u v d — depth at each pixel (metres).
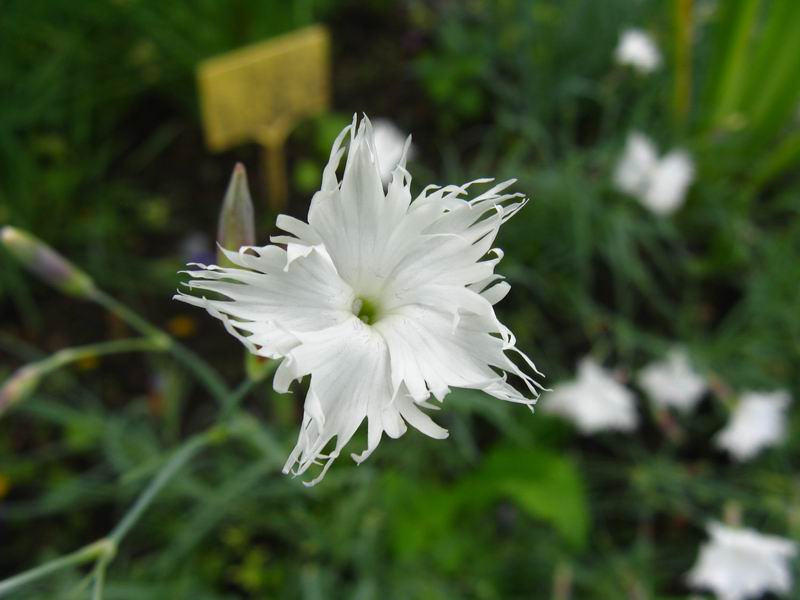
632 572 0.20
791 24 0.23
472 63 0.27
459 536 0.20
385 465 0.21
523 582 0.21
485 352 0.10
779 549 0.18
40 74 0.24
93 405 0.22
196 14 0.26
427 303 0.10
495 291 0.10
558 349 0.24
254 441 0.16
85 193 0.25
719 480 0.22
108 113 0.27
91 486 0.20
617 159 0.25
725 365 0.23
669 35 0.27
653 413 0.23
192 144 0.27
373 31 0.30
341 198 0.10
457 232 0.10
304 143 0.27
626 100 0.28
